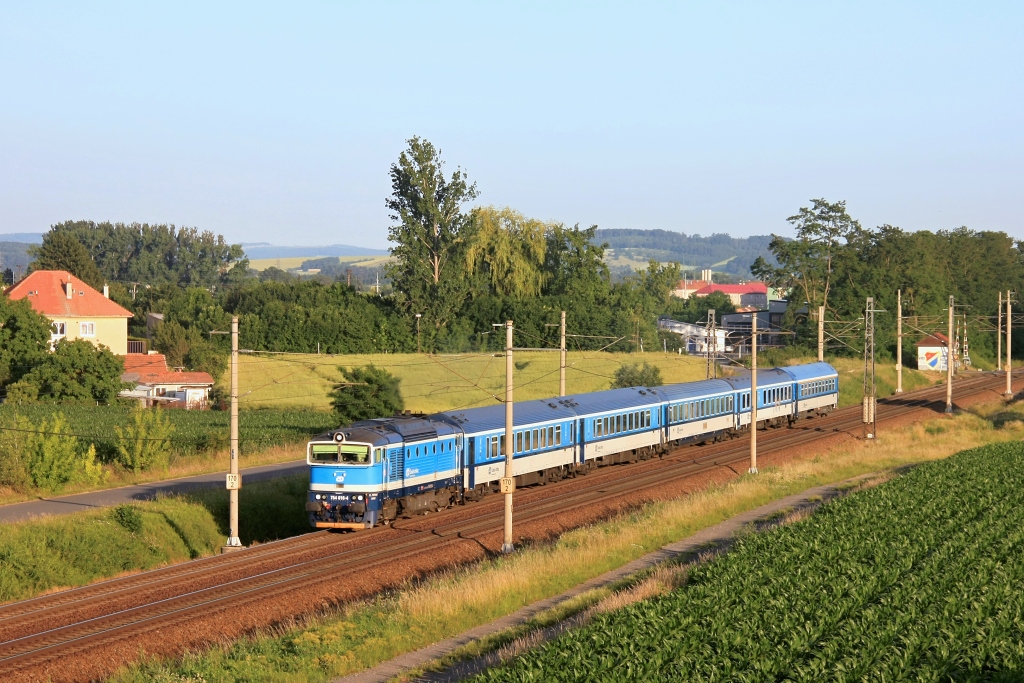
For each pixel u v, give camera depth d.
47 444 43.97
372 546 33.69
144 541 36.12
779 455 57.19
